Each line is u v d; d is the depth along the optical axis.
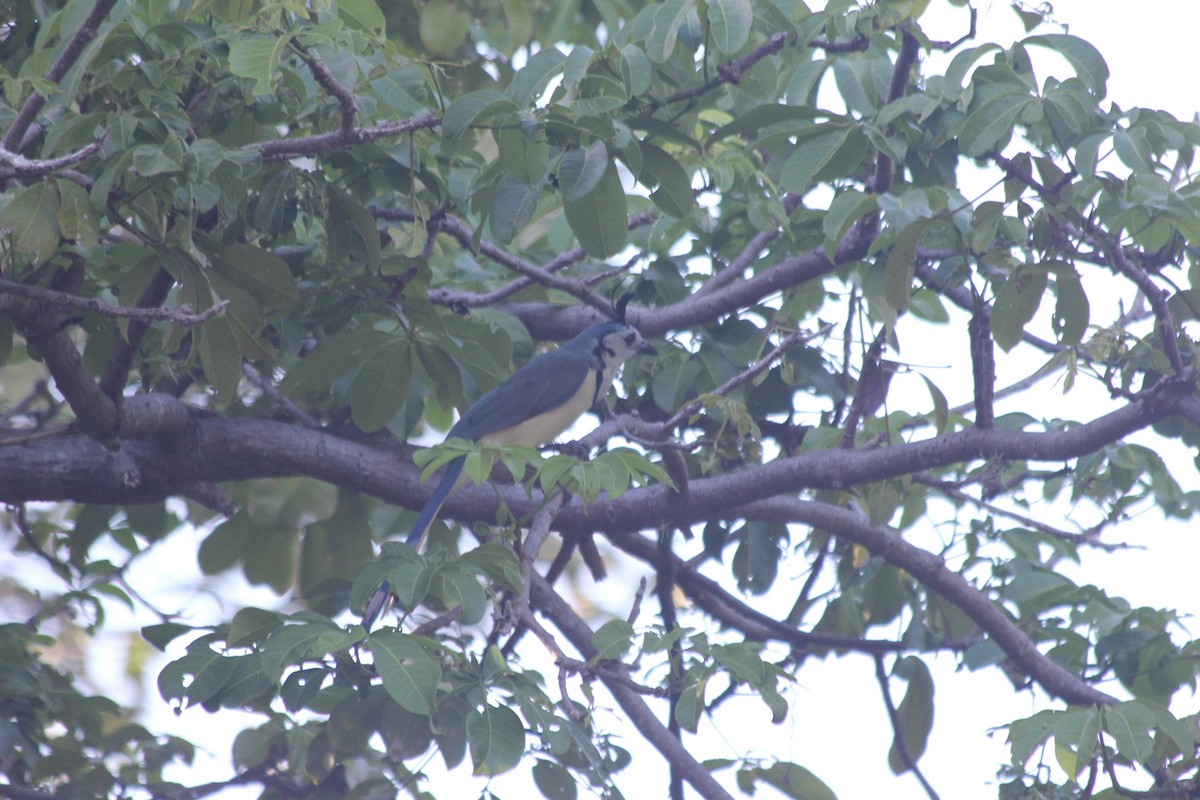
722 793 10.42
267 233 9.31
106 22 8.34
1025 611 11.95
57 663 15.04
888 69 11.25
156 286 8.63
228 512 11.21
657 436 10.57
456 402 10.44
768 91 11.38
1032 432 10.25
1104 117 9.30
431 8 11.71
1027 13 9.88
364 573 7.86
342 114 8.10
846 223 9.33
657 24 8.72
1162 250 10.37
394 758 8.49
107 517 11.95
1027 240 9.55
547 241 14.43
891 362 11.42
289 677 8.03
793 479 11.05
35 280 8.66
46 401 13.45
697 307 12.39
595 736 8.73
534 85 8.38
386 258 10.60
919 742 12.72
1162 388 9.48
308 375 10.04
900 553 11.67
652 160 8.90
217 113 9.09
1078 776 9.35
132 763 9.95
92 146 7.09
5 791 9.23
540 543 9.32
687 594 13.31
